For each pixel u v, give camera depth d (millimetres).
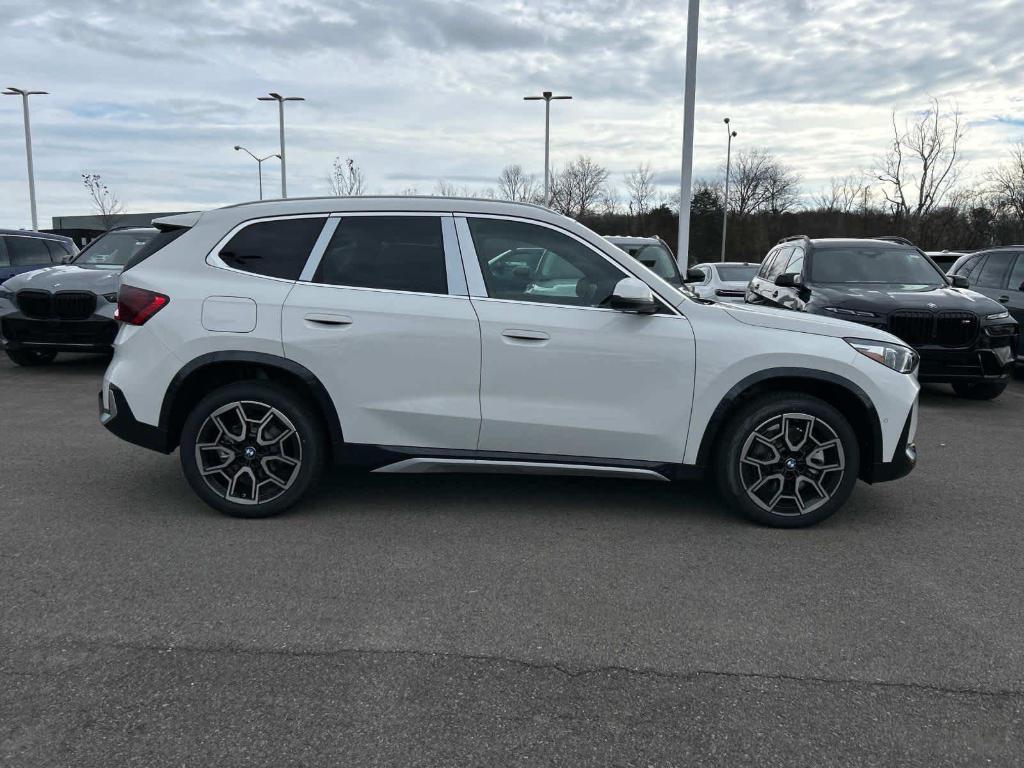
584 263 4305
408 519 4398
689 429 4254
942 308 7875
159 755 2316
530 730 2477
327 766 2287
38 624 3088
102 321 9000
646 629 3146
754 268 17625
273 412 4234
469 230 4320
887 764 2346
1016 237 33812
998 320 8008
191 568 3660
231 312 4207
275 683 2709
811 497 4371
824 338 4270
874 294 8266
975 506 4809
